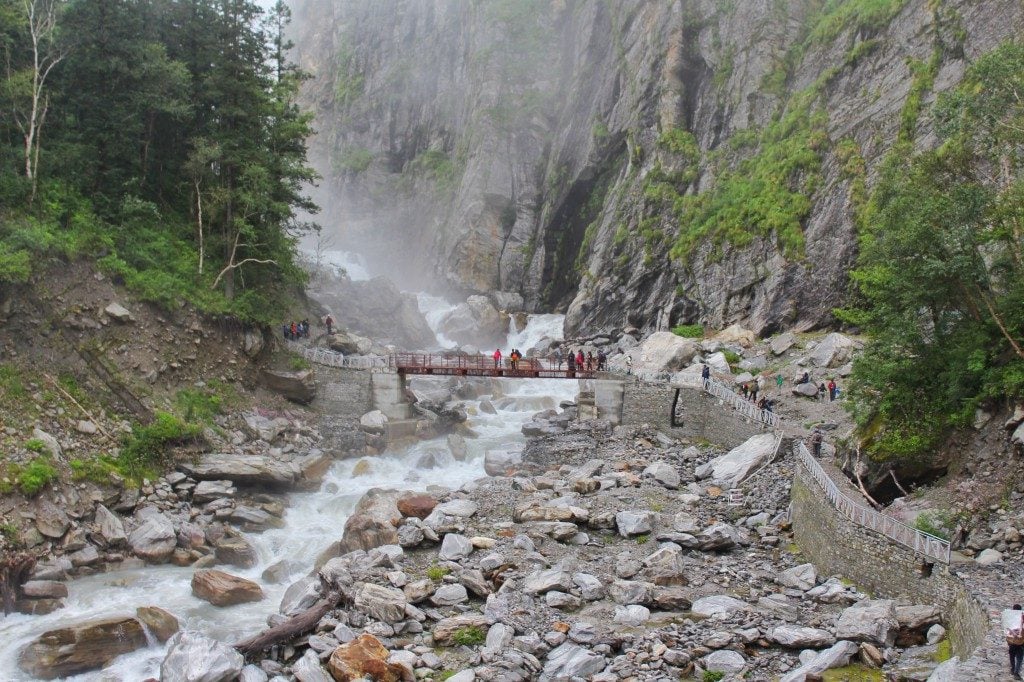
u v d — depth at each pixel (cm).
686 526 3003
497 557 2697
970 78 5041
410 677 2025
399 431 4622
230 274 4778
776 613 2316
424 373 4803
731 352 5478
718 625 2234
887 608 2138
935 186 2941
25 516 2906
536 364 4988
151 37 4997
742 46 7731
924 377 2862
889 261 2953
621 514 3106
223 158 4931
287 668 2155
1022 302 2608
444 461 4375
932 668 1897
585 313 7544
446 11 11650
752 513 3238
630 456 4153
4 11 4131
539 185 9675
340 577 2550
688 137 7775
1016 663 1524
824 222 5853
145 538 3047
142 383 3844
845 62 6488
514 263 9188
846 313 3722
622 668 2020
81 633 2267
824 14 7581
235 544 3066
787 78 7362
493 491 3594
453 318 7788
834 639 2109
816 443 3347
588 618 2334
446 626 2273
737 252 6362
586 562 2759
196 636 2156
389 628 2286
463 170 10056
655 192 7512
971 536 2314
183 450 3738
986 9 5341
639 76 8400
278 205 5091
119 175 4747
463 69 11044
